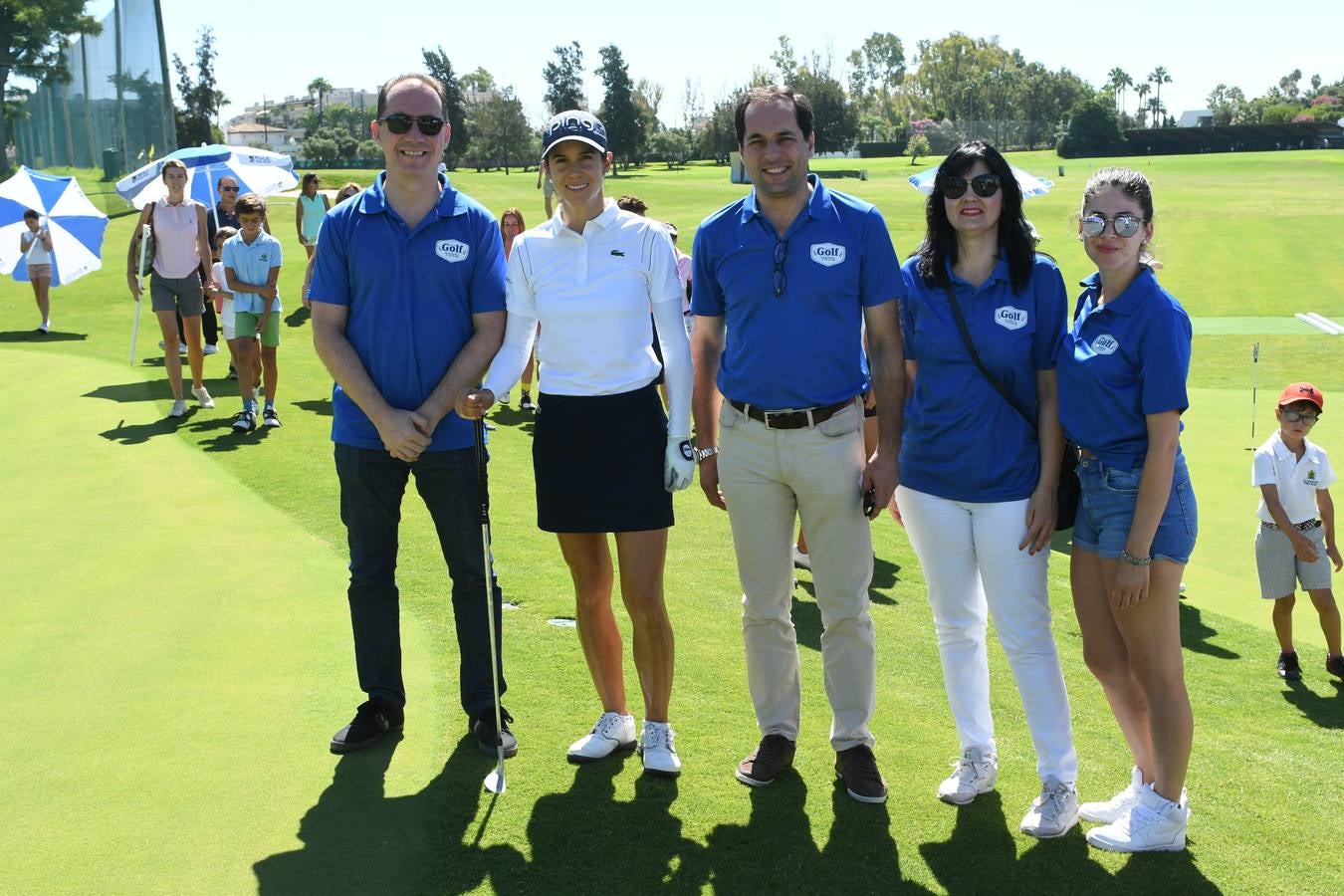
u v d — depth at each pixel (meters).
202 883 2.89
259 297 8.55
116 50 27.34
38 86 27.69
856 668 3.65
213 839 3.11
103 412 9.35
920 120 124.56
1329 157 82.25
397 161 3.64
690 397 3.64
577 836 3.22
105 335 14.56
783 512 3.68
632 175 81.38
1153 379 3.17
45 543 5.77
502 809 3.35
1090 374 3.29
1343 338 18.98
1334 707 5.25
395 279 3.67
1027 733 4.32
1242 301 23.58
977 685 3.63
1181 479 3.30
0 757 3.53
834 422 3.55
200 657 4.32
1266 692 5.43
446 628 4.73
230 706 3.92
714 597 5.60
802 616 5.49
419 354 3.72
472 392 3.55
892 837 3.33
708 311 3.82
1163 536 3.27
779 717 3.72
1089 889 3.09
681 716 4.13
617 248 3.56
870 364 3.61
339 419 3.78
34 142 28.12
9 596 4.97
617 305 3.54
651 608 3.64
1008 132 125.88
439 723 3.89
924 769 3.85
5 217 14.52
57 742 3.64
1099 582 3.43
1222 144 106.00
